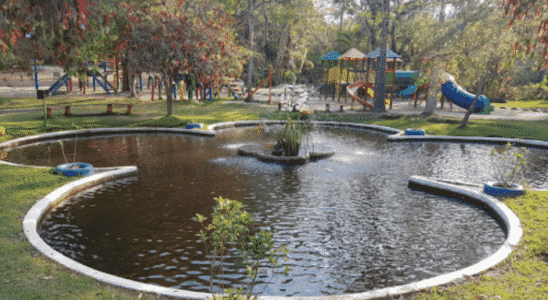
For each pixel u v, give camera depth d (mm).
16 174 10781
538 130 21109
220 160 14617
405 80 36062
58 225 8188
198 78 21250
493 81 40188
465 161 15055
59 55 7895
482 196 9828
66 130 18719
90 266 6477
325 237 7883
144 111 25922
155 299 4965
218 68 21344
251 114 26531
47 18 6957
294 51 57594
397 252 7273
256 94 43094
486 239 7934
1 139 16078
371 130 23016
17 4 6715
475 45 20906
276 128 22719
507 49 18109
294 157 14430
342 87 40469
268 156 14602
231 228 4223
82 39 7797
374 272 6500
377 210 9562
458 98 29641
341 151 16797
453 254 7234
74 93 34188
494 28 19516
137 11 18906
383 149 17391
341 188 11344
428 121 24656
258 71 57844
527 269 5871
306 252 7180
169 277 6141
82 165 11617
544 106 35750
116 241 7461
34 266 5703
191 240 7523
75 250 7066
